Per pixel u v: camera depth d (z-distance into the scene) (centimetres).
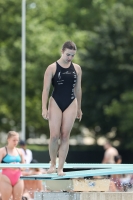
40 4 12575
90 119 12838
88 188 3288
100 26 12456
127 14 12388
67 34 12550
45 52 11906
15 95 12325
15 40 12281
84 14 13475
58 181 3316
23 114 9362
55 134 3091
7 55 12244
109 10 12556
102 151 12638
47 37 12050
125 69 12038
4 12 12344
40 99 12712
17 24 12225
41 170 4778
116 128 12800
